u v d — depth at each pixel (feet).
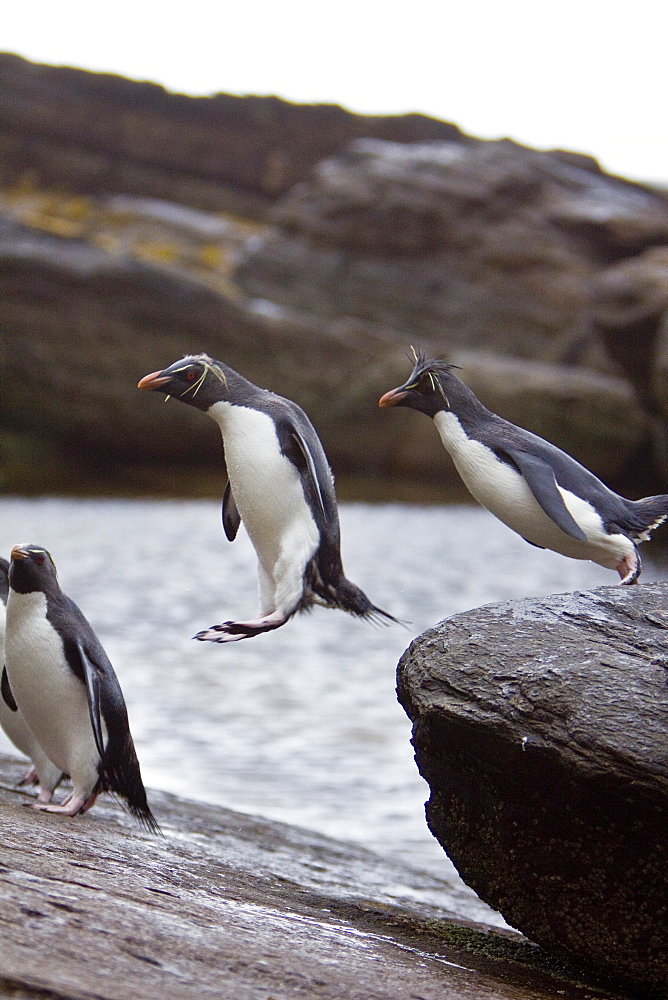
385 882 20.42
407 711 16.63
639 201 136.26
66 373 108.37
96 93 145.79
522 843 15.39
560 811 14.61
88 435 110.83
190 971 10.89
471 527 95.45
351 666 41.78
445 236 127.24
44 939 10.61
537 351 125.39
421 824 25.27
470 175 128.77
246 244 130.52
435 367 19.45
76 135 145.79
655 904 14.42
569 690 14.29
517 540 88.12
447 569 71.41
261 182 152.87
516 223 128.06
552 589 63.57
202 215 142.61
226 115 150.10
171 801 23.00
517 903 15.83
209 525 88.17
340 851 21.99
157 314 109.29
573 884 15.06
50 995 9.34
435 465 116.16
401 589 62.13
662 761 13.41
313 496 17.70
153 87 147.23
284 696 36.47
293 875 18.95
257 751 29.96
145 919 12.16
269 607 18.29
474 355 121.08
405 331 126.62
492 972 15.06
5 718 19.24
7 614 17.56
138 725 32.04
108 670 17.81
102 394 109.29
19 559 17.17
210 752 29.63
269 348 112.47
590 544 18.61
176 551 73.46
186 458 114.62
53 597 17.62
